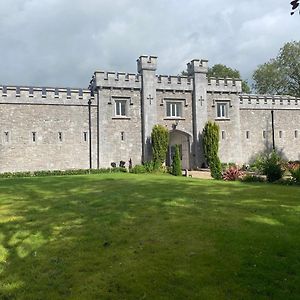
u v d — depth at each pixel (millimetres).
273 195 17312
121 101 42312
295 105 49500
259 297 7184
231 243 9672
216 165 30547
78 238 10867
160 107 43281
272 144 47844
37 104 39281
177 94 44062
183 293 7406
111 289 7738
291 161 44781
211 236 10289
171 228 11289
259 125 47438
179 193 18156
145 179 26344
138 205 14906
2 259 9594
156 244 9969
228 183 23953
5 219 13406
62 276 8453
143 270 8438
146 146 42031
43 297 7531
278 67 66812
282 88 67562
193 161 43969
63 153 39812
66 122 40156
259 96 47906
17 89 38781
